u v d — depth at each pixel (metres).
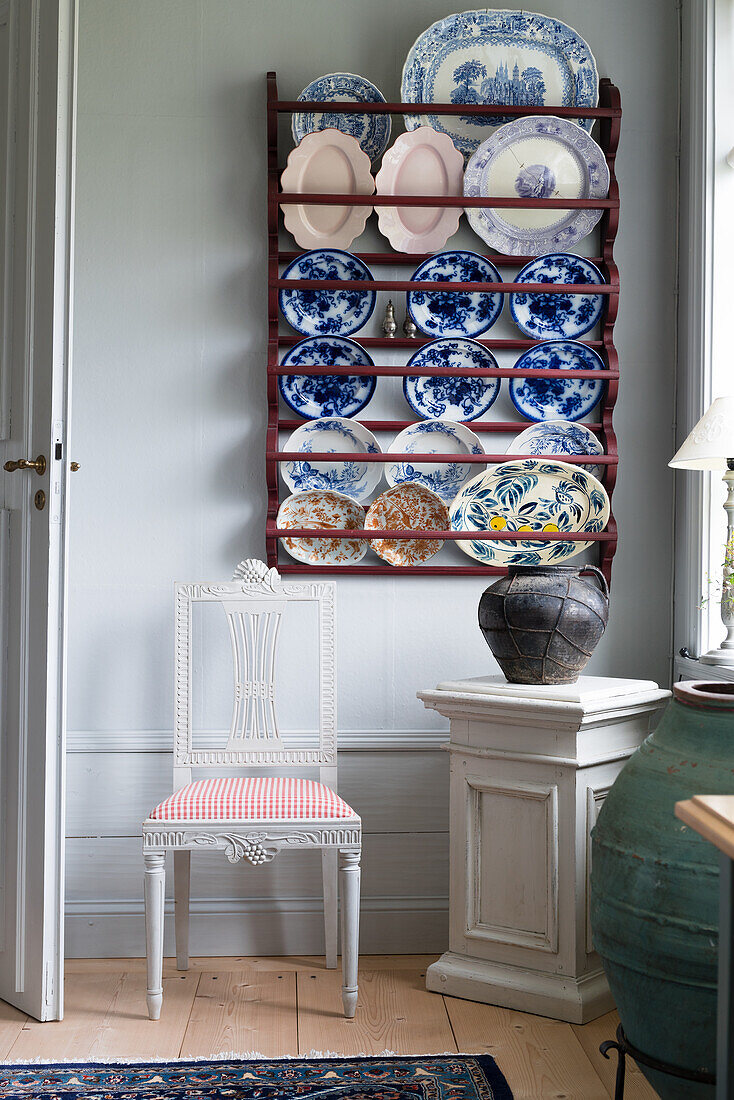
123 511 2.70
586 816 2.24
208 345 2.72
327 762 2.52
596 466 2.78
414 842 2.71
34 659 2.26
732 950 1.04
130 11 2.71
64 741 2.24
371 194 2.70
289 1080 1.93
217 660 2.70
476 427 2.73
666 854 1.66
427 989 2.40
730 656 2.35
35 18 2.28
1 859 2.36
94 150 2.70
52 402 2.22
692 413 2.68
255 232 2.72
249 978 2.48
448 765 2.72
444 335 2.76
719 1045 1.06
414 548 2.74
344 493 2.74
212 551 2.72
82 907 2.65
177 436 2.71
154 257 2.71
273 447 2.66
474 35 2.74
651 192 2.81
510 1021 2.22
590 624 2.31
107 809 2.66
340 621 2.73
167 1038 2.12
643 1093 1.92
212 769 2.68
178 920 2.52
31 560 2.28
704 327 2.64
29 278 2.30
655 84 2.80
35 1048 2.08
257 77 2.73
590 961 2.28
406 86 2.70
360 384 2.74
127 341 2.71
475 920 2.38
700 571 2.63
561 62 2.75
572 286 2.69
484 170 2.71
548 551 2.75
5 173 2.38
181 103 2.72
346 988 2.23
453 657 2.75
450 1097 1.86
